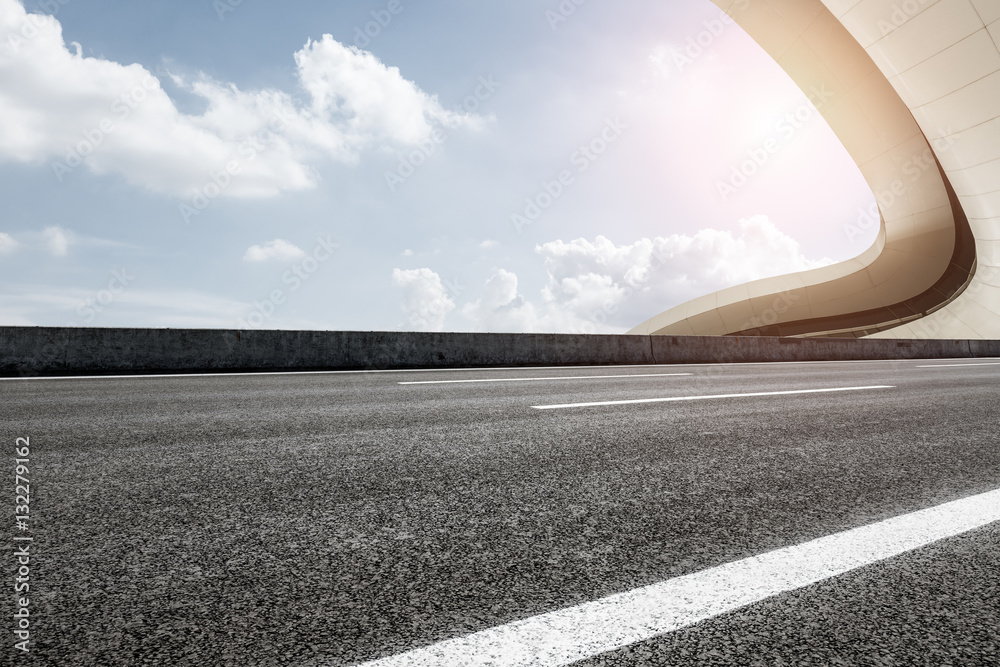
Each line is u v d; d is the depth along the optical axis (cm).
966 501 205
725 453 280
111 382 650
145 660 99
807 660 102
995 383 683
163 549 151
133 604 120
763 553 154
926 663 102
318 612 118
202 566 140
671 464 256
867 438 322
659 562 148
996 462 267
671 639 109
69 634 107
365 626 112
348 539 160
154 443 294
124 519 175
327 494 204
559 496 205
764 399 501
